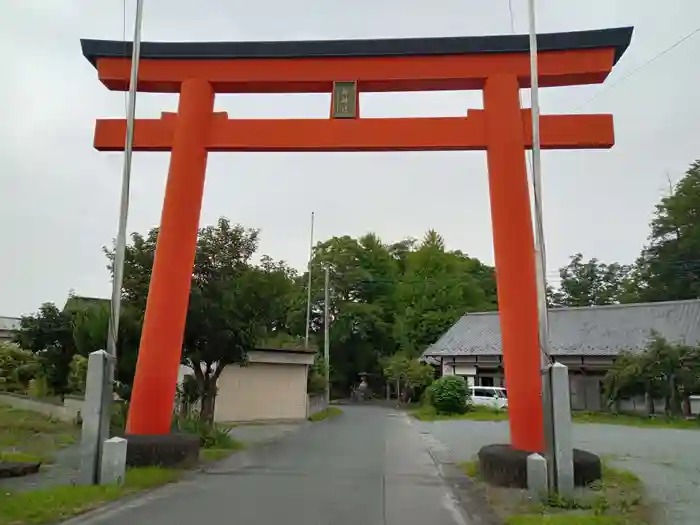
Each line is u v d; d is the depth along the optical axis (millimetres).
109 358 9977
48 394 24672
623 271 60281
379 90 12703
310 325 53000
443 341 41188
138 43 11562
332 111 12234
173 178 12258
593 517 7617
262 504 8719
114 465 9594
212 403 17141
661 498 9477
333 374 51469
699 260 43188
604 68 11906
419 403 42781
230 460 13555
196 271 16547
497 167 11672
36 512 7609
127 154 10938
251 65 12609
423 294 54000
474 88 12570
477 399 35094
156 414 11797
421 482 10961
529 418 10656
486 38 12070
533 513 8117
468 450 16328
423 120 12109
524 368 10828
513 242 11273
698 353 29078
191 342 16281
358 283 54188
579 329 36656
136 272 16891
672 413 28984
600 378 34094
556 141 11766
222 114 12547
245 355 17344
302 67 12500
